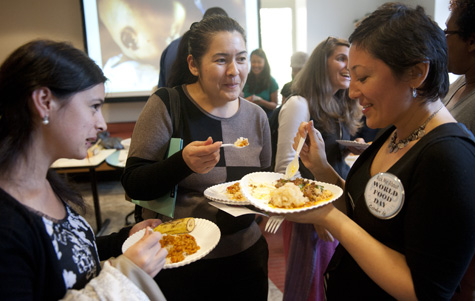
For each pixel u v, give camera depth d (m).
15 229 0.56
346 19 5.41
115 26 4.86
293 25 5.90
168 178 1.01
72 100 0.64
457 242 0.63
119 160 2.90
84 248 0.72
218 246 1.18
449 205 0.63
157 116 1.13
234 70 1.09
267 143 1.36
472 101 1.13
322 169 1.14
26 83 0.59
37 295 0.61
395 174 0.76
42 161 0.66
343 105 1.66
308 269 1.53
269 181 1.19
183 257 0.90
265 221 3.25
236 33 1.09
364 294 0.88
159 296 0.70
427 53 0.68
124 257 0.70
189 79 1.28
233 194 1.10
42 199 0.67
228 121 1.24
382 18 0.72
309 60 1.62
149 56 5.04
